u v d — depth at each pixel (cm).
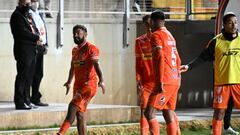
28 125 3584
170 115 2889
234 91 3022
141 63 3067
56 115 3675
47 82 4834
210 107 5512
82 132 3031
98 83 2998
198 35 5494
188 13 5362
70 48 4928
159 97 2809
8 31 4678
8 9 4700
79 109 2995
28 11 3738
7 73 4681
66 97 4909
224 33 3055
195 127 4059
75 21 4959
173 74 2836
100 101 5053
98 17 5100
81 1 5031
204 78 5528
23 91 3756
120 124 3772
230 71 3017
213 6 5481
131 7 5241
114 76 5138
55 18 4838
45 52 3953
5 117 3519
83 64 2988
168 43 2823
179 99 5428
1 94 4666
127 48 5191
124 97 5191
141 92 3062
